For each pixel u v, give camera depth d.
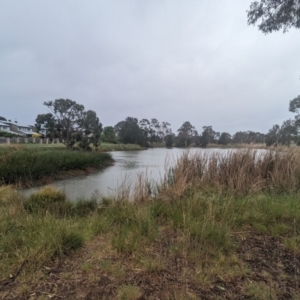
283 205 3.29
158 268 1.85
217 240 2.26
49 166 10.82
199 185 4.49
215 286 1.66
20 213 3.40
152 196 4.32
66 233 2.33
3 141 32.09
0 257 2.01
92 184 9.59
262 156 5.22
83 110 31.27
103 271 1.84
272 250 2.20
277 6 4.15
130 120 66.56
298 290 1.61
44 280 1.73
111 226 2.89
